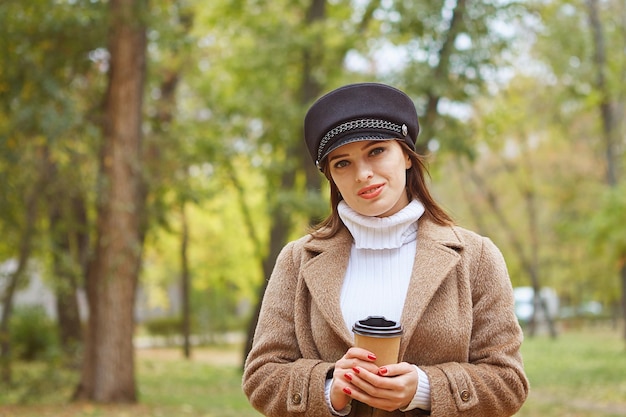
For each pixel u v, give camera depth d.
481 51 12.32
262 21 15.68
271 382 2.19
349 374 1.97
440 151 12.79
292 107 15.05
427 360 2.13
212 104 16.30
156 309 44.31
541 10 14.45
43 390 12.01
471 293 2.21
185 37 11.50
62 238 15.20
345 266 2.27
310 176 15.19
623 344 26.59
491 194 31.22
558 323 43.16
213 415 10.25
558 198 29.11
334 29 14.59
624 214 17.12
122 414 9.96
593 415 10.38
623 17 20.41
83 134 10.57
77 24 10.31
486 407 2.06
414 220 2.25
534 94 22.95
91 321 11.53
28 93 10.38
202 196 13.57
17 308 19.70
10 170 10.88
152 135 13.16
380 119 2.16
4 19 9.98
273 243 16.39
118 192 11.15
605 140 20.42
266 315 2.33
